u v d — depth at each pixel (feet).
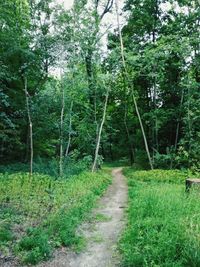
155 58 94.84
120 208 41.86
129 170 105.60
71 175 70.13
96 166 94.48
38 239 25.50
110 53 91.86
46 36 73.05
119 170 118.01
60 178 62.44
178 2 102.83
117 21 94.94
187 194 36.35
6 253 23.95
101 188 59.57
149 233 24.76
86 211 38.50
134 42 110.01
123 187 65.98
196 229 22.33
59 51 69.77
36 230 27.78
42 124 84.69
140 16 108.17
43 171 72.64
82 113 94.22
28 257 23.17
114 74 93.86
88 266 22.95
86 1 77.10
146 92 121.49
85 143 95.40
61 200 41.01
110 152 174.40
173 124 114.42
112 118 143.02
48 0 78.23
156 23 109.50
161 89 111.75
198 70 99.86
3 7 75.20
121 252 25.09
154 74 94.79
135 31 111.96
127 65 99.09
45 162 87.97
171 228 24.29
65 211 35.06
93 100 95.30
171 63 105.09
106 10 95.20
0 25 75.87
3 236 26.43
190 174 74.79
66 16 72.84
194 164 81.87
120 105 137.28
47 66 78.13
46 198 42.19
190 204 29.76
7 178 56.80
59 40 69.87
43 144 93.56
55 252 25.22
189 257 20.57
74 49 72.95
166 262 20.65
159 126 104.83
